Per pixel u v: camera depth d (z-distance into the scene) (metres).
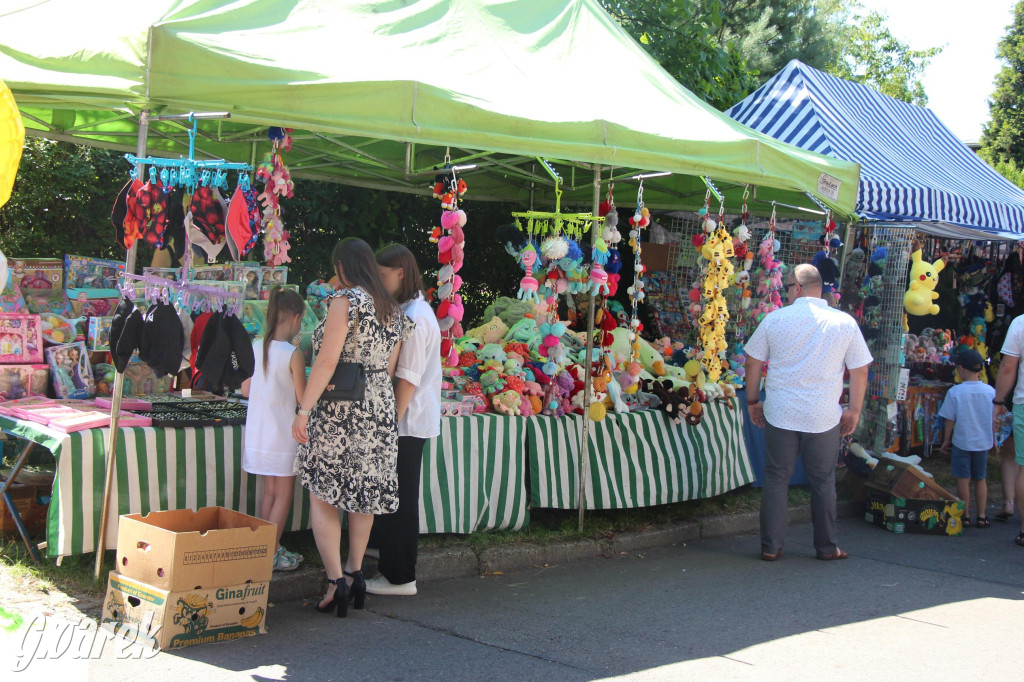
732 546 6.00
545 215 5.88
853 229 7.96
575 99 5.29
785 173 6.04
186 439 4.31
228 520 4.02
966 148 11.59
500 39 5.65
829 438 5.55
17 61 4.01
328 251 8.51
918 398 8.80
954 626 4.50
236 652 3.62
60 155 7.20
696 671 3.75
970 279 10.15
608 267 5.86
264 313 5.47
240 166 4.06
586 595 4.75
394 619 4.18
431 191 8.01
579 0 6.57
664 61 10.88
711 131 5.70
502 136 4.58
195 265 5.46
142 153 3.92
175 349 4.02
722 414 6.68
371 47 4.76
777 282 6.94
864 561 5.73
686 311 8.51
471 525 5.25
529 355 5.92
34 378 4.93
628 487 5.91
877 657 4.01
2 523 4.59
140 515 3.77
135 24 3.98
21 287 5.62
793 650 4.05
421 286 4.29
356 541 4.19
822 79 10.01
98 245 7.54
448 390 5.41
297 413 4.11
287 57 4.18
